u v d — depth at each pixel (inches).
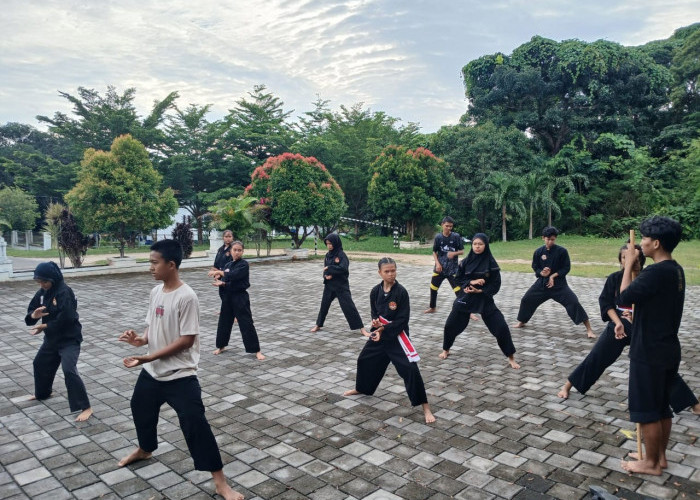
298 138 1552.7
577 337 316.8
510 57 1432.1
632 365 146.6
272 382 234.7
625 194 1259.2
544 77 1412.4
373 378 206.8
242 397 215.2
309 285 552.7
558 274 316.8
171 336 139.0
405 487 141.9
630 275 157.6
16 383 236.2
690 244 1041.5
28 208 1284.4
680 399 178.5
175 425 186.2
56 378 242.5
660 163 1395.2
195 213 1534.2
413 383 184.9
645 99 1363.2
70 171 1424.7
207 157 1475.1
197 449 135.7
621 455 159.5
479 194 1211.2
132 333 139.6
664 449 149.7
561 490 139.3
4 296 470.3
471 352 283.6
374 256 905.5
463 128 1322.6
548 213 1217.4
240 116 1513.3
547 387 224.2
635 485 141.5
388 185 1026.7
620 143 1290.6
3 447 169.3
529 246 1035.9
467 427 181.8
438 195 1055.6
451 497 136.7
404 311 188.9
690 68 1376.7
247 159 1427.2
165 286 143.3
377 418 191.2
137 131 1382.9
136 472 151.8
